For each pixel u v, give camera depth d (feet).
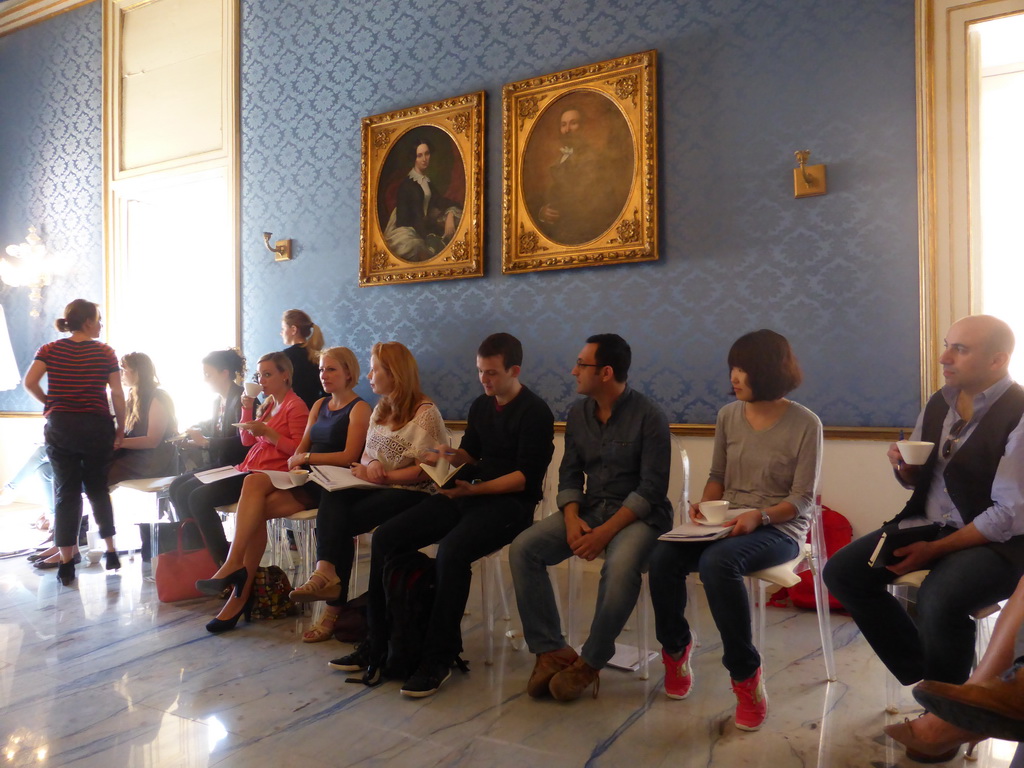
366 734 7.98
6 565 15.42
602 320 14.38
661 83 13.83
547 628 9.09
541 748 7.64
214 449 14.49
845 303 12.34
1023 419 7.15
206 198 22.15
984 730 5.71
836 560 8.07
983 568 7.06
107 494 14.79
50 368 14.26
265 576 11.85
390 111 16.97
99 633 11.21
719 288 13.32
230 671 9.76
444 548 9.36
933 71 11.68
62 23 22.61
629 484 9.63
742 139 13.12
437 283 16.33
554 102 14.79
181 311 22.74
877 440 12.05
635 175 13.87
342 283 17.72
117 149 21.53
